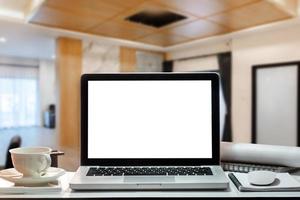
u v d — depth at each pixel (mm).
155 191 632
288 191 639
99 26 3875
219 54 4820
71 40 4488
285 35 3939
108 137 753
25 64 8148
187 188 636
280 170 816
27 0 3369
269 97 4152
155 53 5684
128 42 4848
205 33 4270
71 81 4469
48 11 3215
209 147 753
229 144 920
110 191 632
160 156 752
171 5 2990
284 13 3285
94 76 753
